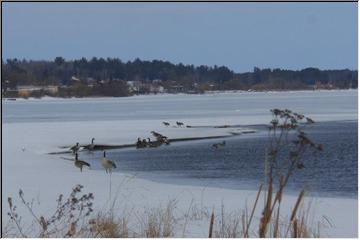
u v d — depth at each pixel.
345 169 50.00
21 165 51.81
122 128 107.38
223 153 66.31
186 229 19.66
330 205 27.53
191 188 35.66
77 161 47.41
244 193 33.09
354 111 170.12
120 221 19.17
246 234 12.66
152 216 21.11
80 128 108.12
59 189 34.75
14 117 157.88
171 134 93.50
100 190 34.41
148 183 38.72
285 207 25.98
